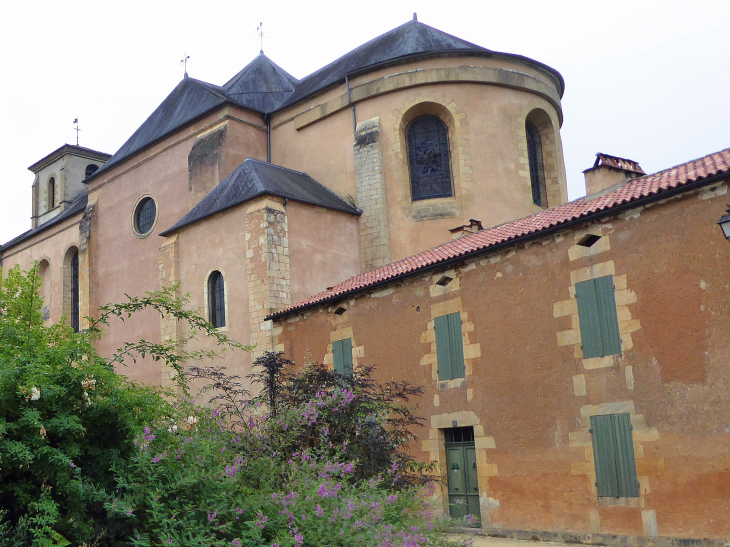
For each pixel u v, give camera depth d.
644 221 15.52
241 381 26.17
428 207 30.95
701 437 14.12
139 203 37.97
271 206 27.31
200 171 34.09
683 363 14.55
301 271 27.73
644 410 15.05
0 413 8.82
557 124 34.44
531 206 31.80
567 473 16.16
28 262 47.47
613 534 15.19
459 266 19.03
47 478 8.70
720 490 13.73
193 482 9.15
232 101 34.31
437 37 34.66
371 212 30.83
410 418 16.59
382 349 20.67
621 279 15.73
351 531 9.59
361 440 14.20
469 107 31.47
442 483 17.45
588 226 16.48
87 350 10.06
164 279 30.09
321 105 33.72
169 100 40.75
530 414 16.98
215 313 28.50
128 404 9.63
